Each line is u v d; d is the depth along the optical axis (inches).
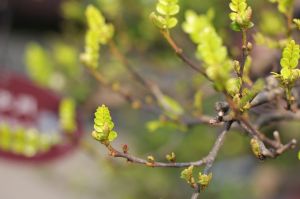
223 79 19.1
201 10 38.1
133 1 41.6
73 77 41.8
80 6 44.6
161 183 48.9
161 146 45.9
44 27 87.6
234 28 21.0
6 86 31.7
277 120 26.3
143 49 42.5
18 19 86.8
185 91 37.8
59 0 84.2
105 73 39.1
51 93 31.9
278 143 22.0
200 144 46.0
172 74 41.6
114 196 53.8
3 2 45.2
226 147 47.6
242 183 50.6
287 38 24.4
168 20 22.1
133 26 42.4
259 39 24.9
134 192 51.0
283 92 23.4
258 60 27.8
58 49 43.1
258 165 51.9
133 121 50.0
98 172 57.7
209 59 18.8
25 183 72.5
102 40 27.3
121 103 42.9
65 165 61.9
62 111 31.2
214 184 50.1
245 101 20.6
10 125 31.3
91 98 42.1
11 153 30.8
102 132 20.7
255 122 26.5
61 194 64.9
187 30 22.7
